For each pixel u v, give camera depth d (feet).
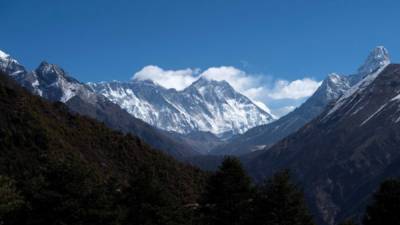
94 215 153.07
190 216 189.47
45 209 151.64
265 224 192.24
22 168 222.69
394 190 219.00
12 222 152.25
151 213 174.40
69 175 153.89
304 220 199.21
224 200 192.44
